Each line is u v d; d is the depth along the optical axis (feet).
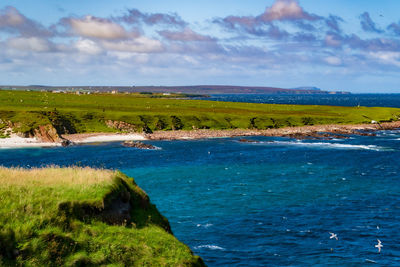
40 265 44.21
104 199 57.77
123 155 290.97
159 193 169.07
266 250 107.96
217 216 136.36
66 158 276.41
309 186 182.50
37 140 356.38
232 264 98.78
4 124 370.12
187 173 216.54
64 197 55.31
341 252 107.04
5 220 46.93
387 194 166.91
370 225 128.16
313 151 308.81
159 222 68.03
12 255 43.21
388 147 333.01
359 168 230.07
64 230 50.34
